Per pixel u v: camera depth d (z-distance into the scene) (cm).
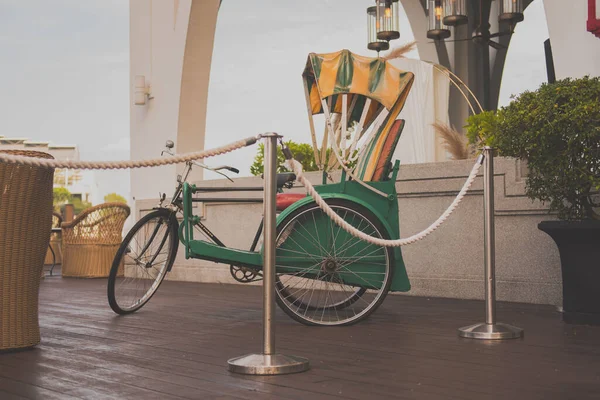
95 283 683
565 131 344
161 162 261
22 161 243
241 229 645
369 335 328
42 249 301
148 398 207
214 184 669
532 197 380
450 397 203
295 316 364
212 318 399
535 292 446
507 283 459
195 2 762
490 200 325
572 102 343
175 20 796
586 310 353
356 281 380
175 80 796
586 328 342
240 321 386
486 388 215
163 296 527
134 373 244
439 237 497
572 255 357
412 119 761
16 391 217
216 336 331
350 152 386
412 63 758
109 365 259
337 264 378
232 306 460
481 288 476
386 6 738
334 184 388
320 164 405
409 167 509
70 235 768
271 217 255
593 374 235
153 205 744
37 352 288
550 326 349
